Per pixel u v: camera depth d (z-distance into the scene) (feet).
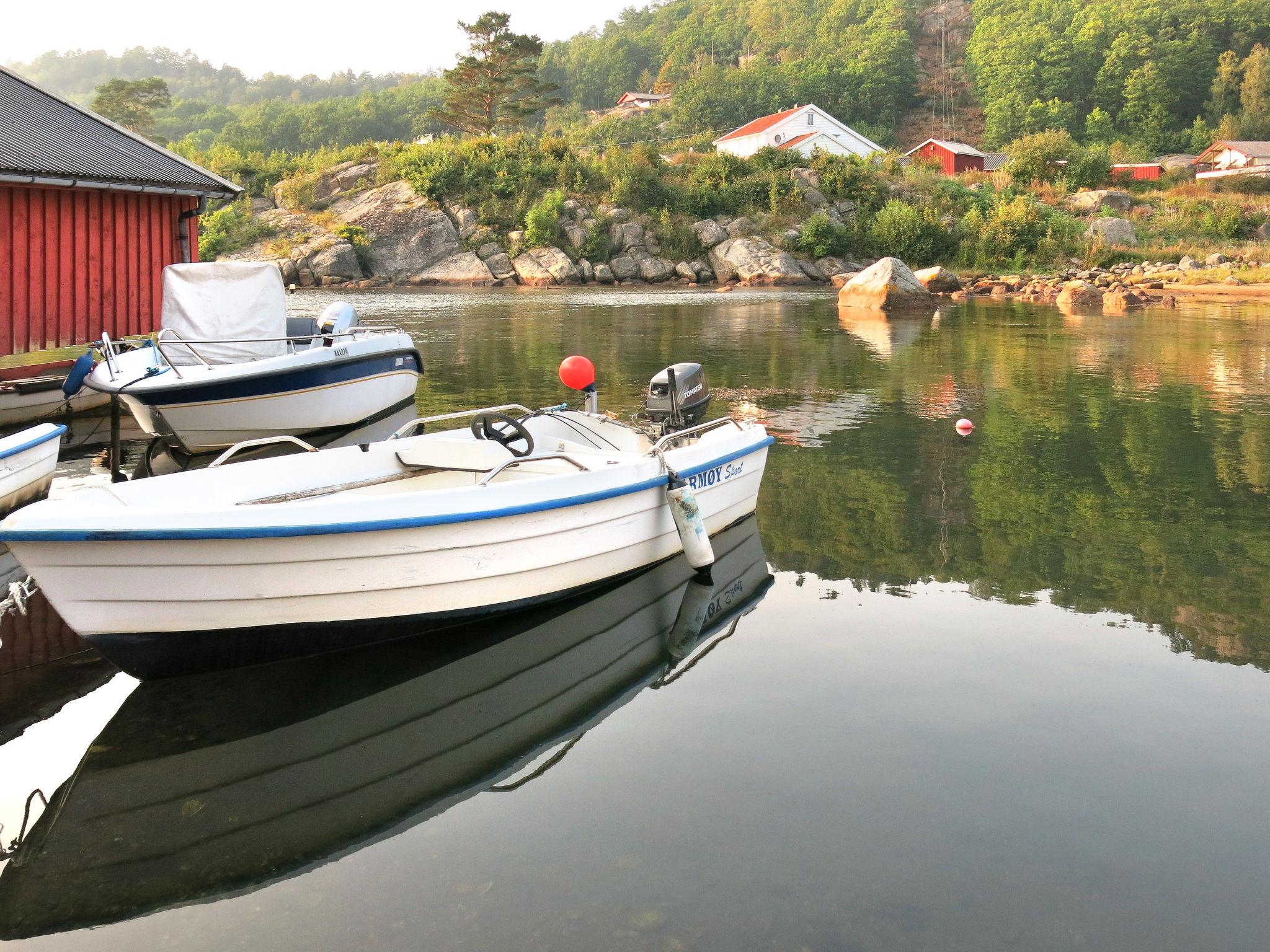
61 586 13.58
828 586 18.79
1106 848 10.53
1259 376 46.03
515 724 13.53
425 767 12.39
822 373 47.09
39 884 10.07
